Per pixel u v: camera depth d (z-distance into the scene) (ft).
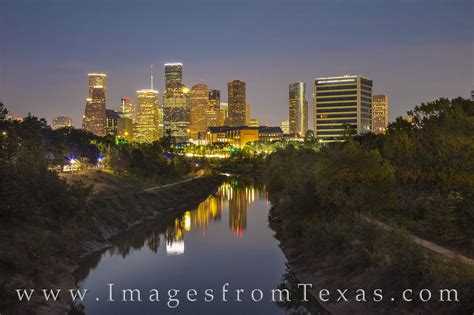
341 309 135.95
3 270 145.38
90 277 180.96
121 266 198.29
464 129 204.23
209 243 247.70
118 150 470.80
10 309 126.31
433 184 206.39
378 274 132.57
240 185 653.71
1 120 247.70
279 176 374.22
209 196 504.84
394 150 225.97
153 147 556.92
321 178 185.06
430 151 215.31
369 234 157.79
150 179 473.67
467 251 135.23
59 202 213.66
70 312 143.54
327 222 188.55
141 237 265.75
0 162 185.88
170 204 398.83
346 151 181.88
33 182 209.56
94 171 418.72
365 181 175.52
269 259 208.13
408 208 196.13
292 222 218.38
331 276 157.58
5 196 183.32
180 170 593.83
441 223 157.48
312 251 186.19
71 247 204.44
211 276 183.42
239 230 286.66
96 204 282.97
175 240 256.73
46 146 416.05
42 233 189.78
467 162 188.85
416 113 270.46
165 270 191.62
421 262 121.19
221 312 143.84
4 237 168.35
